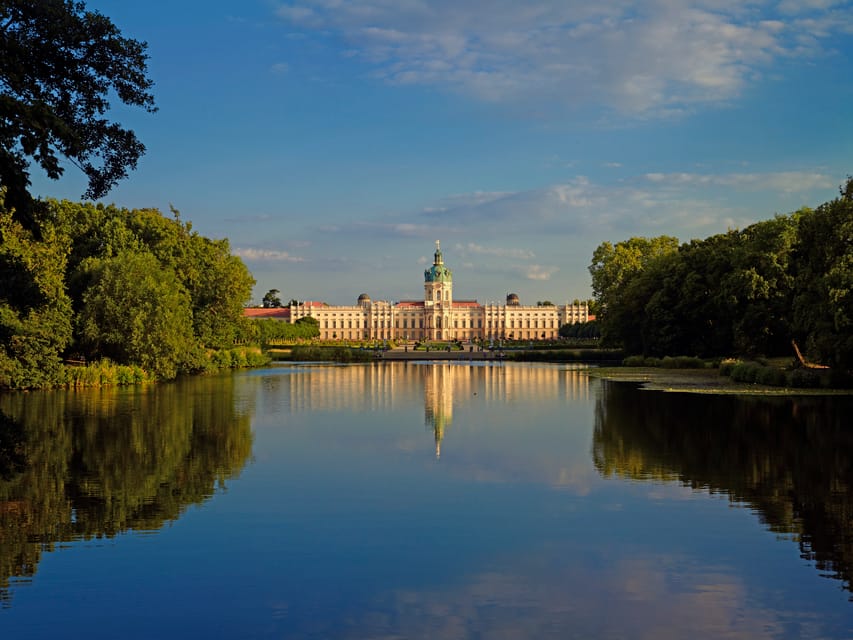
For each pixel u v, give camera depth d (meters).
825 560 18.50
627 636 14.68
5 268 20.67
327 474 27.95
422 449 33.28
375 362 124.88
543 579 17.45
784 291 70.44
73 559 18.70
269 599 16.38
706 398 52.06
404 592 16.75
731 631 14.88
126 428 39.19
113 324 64.88
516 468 28.97
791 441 34.12
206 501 24.05
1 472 19.45
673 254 103.19
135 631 14.91
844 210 56.00
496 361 125.69
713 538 20.19
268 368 102.44
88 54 21.66
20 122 17.08
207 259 92.31
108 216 77.56
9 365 54.78
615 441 34.97
